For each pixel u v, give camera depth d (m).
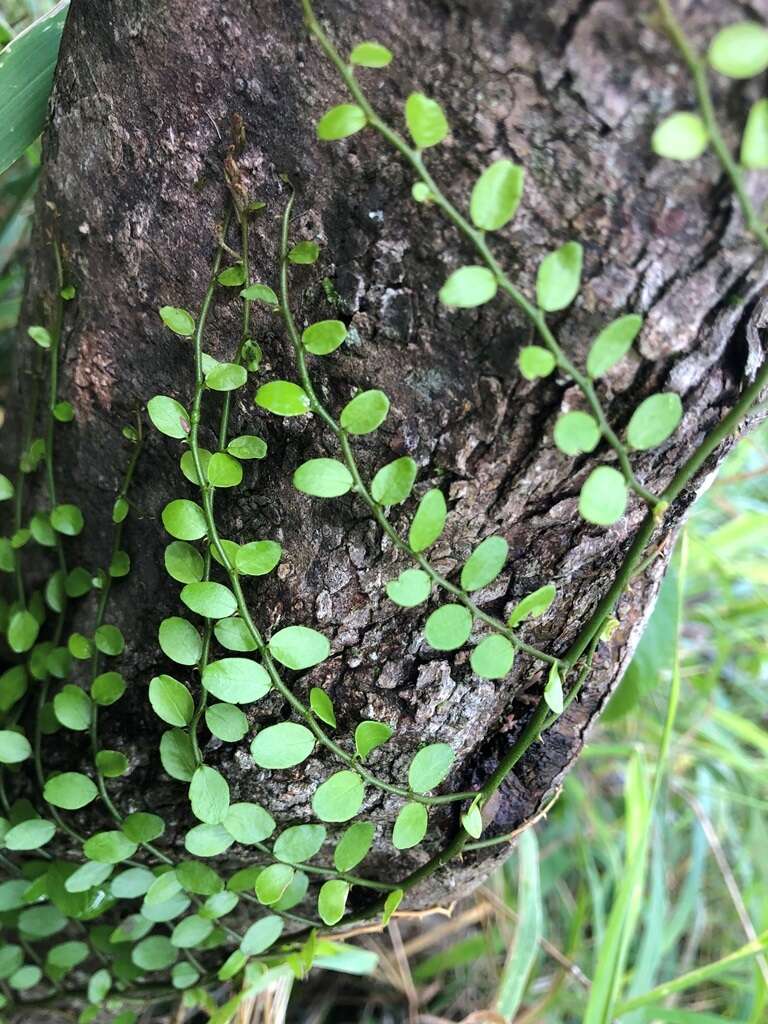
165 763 0.19
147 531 0.22
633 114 0.14
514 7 0.14
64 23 0.20
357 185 0.17
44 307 0.23
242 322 0.19
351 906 0.23
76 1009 0.27
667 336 0.15
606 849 0.37
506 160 0.15
